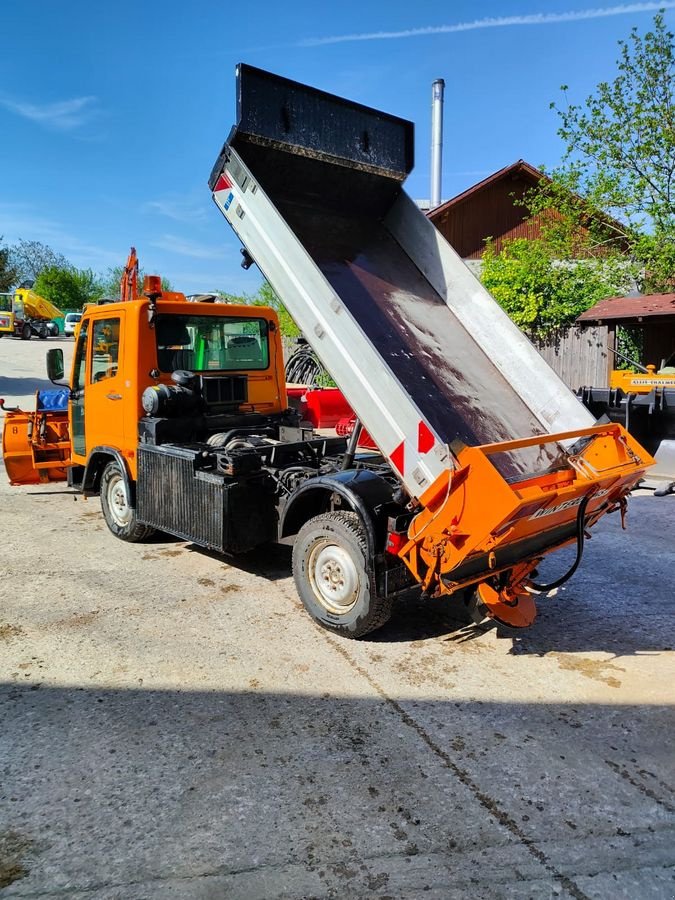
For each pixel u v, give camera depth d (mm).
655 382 10555
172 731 3307
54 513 7453
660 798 2877
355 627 4301
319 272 3861
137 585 5305
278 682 3832
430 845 2572
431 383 4168
